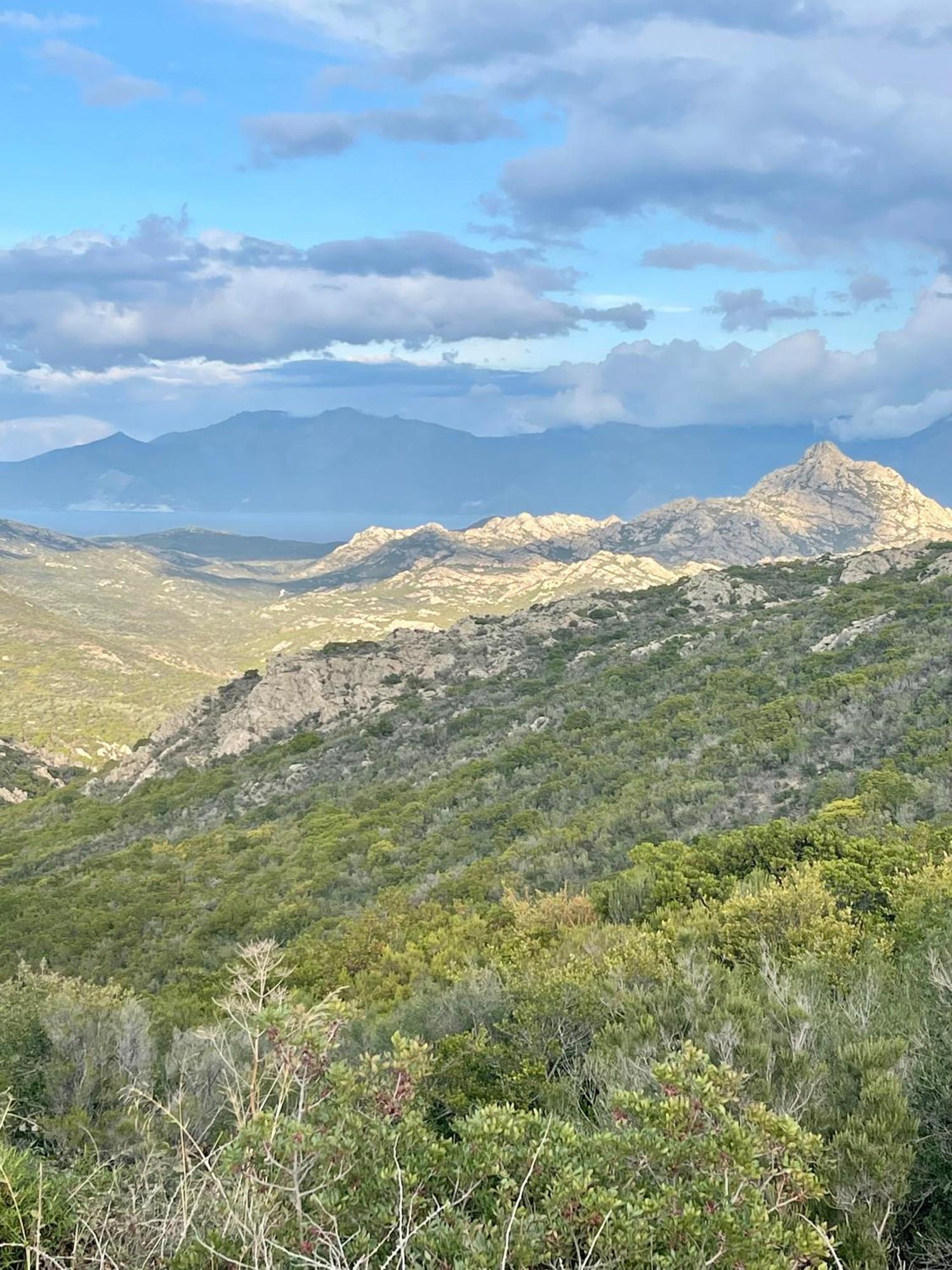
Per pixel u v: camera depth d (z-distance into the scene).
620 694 74.06
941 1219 8.71
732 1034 11.56
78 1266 6.41
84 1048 17.23
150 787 85.69
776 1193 6.88
